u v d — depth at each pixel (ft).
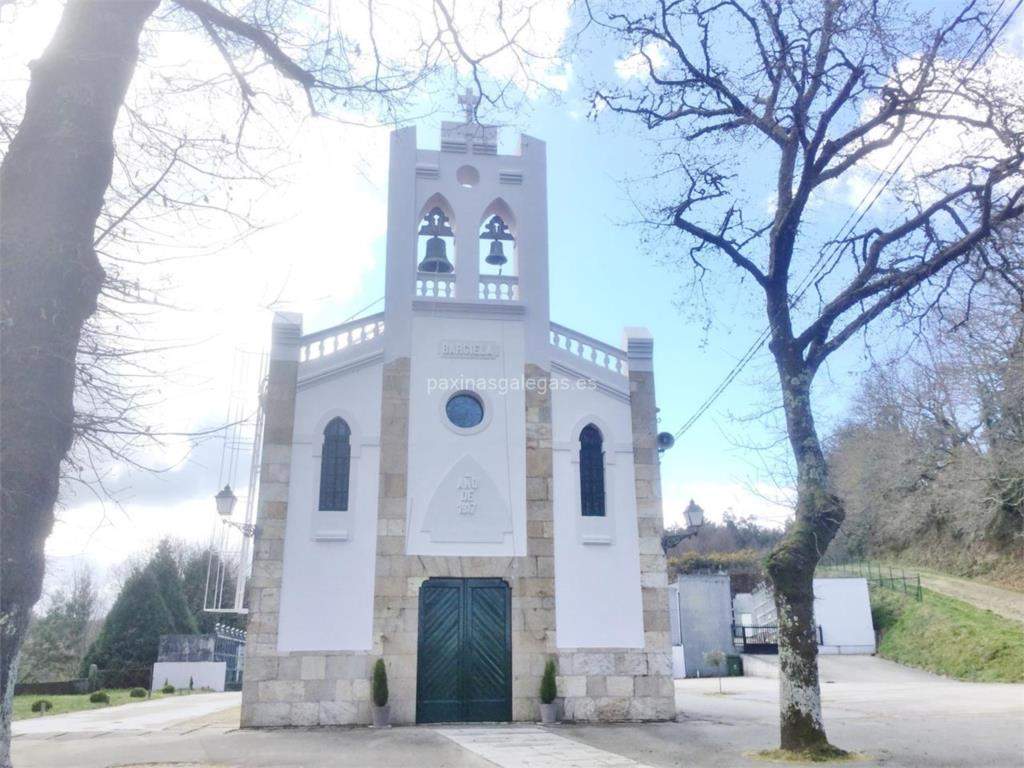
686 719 60.23
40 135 20.45
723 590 126.41
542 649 59.21
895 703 69.21
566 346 66.69
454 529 60.54
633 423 65.05
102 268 21.25
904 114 44.11
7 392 18.22
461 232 67.36
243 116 28.78
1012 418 102.17
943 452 133.18
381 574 58.75
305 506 59.31
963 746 44.62
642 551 62.23
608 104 48.29
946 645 110.32
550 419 64.03
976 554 141.08
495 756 43.52
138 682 149.59
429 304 65.05
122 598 157.38
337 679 56.65
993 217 43.24
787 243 46.68
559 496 62.49
